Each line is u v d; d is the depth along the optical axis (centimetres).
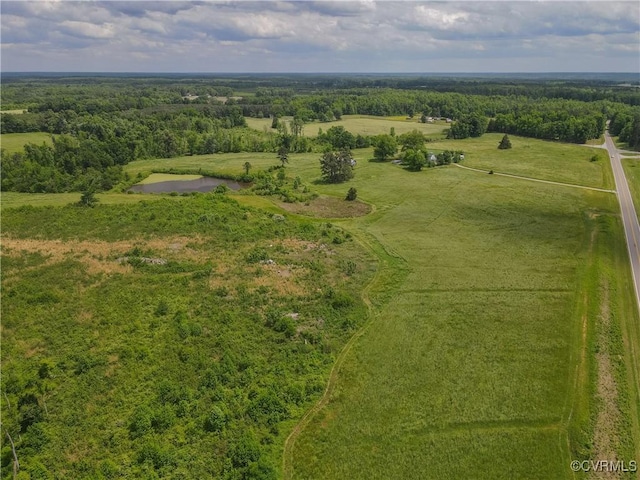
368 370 4156
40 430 3294
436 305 5234
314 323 4869
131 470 3042
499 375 4056
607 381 3978
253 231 7538
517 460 3222
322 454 3281
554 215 8269
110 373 3966
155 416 3425
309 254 6744
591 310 5025
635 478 3083
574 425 3497
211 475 3064
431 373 4100
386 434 3450
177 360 4150
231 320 4800
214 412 3431
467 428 3500
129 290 5428
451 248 6881
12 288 5406
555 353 4338
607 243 6931
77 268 6041
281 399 3759
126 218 8088
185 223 7812
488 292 5491
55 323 4722
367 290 5641
